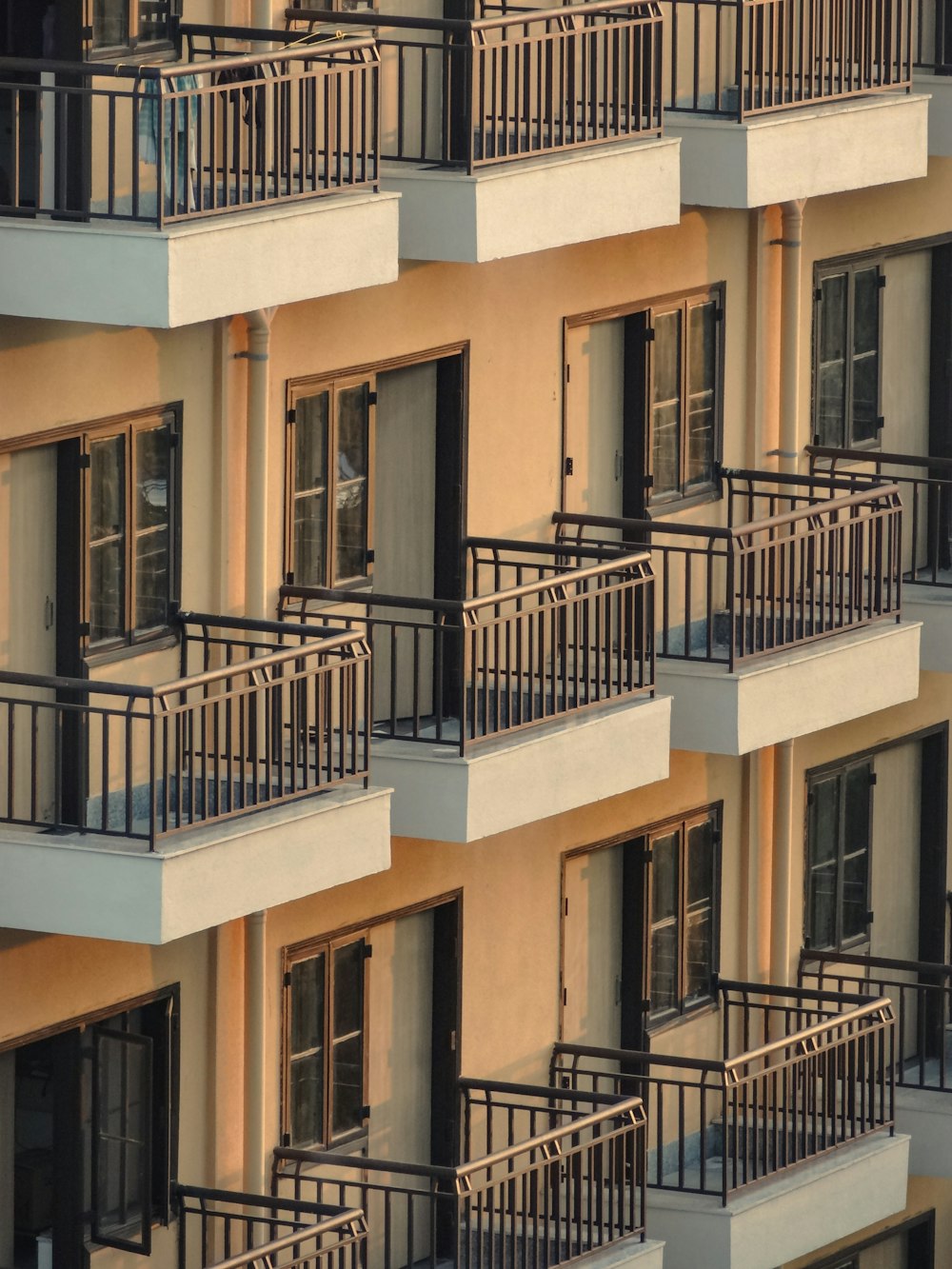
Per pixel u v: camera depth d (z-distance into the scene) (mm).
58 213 61969
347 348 70938
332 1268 68438
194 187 67000
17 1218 67312
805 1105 80062
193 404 67812
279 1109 71375
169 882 62031
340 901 72188
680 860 81312
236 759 69188
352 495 72250
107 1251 68062
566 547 74062
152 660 67688
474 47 68688
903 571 89125
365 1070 73938
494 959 76375
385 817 67312
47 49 64562
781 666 77062
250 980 69938
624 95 77000
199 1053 69562
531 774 70812
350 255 66188
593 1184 78312
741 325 82188
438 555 74812
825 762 85812
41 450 64812
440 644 70375
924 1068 88812
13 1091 67000
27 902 62625
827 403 85875
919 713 89125
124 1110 68062
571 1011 79125
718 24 77812
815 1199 78750
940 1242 91750
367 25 69562
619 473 79500
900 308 88312
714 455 82125
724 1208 76562
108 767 62156
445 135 70812
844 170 79875
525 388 75938
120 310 61594
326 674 66562
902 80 81562
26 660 65125
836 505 78062
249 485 68875
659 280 79125
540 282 75750
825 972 86938
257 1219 68375
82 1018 66625
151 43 66312
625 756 73312
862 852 88062
